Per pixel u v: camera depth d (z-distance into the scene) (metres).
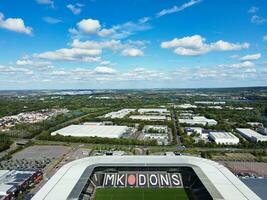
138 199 92.75
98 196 95.00
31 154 160.38
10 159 150.00
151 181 104.06
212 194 75.94
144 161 104.81
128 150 165.50
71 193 76.81
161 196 94.81
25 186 107.12
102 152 162.38
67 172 92.69
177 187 101.25
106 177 105.75
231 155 158.75
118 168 107.75
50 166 137.00
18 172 117.56
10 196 97.81
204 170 94.88
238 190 78.69
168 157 109.25
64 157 153.12
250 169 131.38
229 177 88.56
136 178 105.31
